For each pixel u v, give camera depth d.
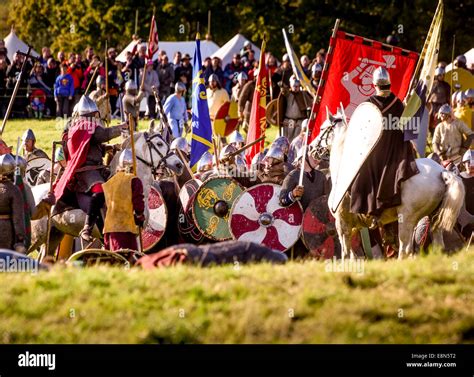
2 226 20.22
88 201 21.30
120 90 39.47
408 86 23.89
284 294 14.59
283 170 22.20
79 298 14.76
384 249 21.05
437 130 28.73
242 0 61.97
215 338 13.43
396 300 14.35
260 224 21.64
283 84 33.28
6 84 44.75
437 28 20.06
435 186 18.72
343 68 23.67
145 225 21.58
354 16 60.34
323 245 21.48
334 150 20.05
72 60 42.75
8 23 88.62
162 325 13.61
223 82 43.97
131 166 19.91
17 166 20.31
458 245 21.23
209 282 15.02
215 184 22.02
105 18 65.88
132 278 15.43
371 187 18.91
